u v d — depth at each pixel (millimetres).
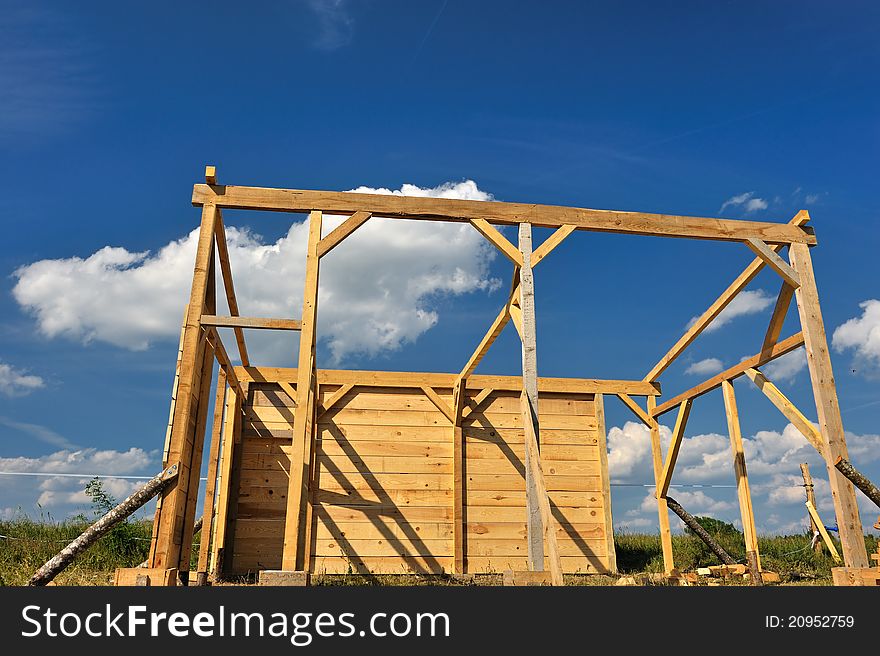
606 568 10109
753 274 7570
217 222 6582
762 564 10008
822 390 6805
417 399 10422
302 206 6441
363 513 9844
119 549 9180
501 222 6730
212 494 8594
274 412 9961
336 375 10219
